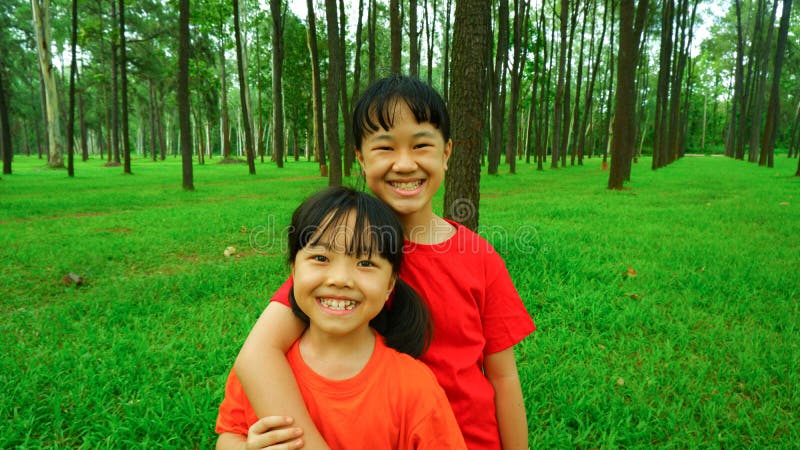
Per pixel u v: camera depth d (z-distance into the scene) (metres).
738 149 37.56
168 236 7.01
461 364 1.16
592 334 3.64
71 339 3.60
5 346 3.40
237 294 4.55
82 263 5.60
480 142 4.48
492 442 1.21
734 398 2.78
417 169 1.11
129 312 4.08
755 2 36.97
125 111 21.02
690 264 5.41
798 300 4.30
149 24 33.88
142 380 2.96
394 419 0.99
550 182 17.02
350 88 26.84
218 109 43.47
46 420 2.61
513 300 1.26
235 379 1.09
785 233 7.04
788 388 2.86
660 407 2.63
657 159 24.12
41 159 45.84
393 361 1.04
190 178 14.10
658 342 3.52
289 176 21.20
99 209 10.07
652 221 8.16
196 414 2.54
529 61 29.52
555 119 25.83
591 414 2.63
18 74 41.25
